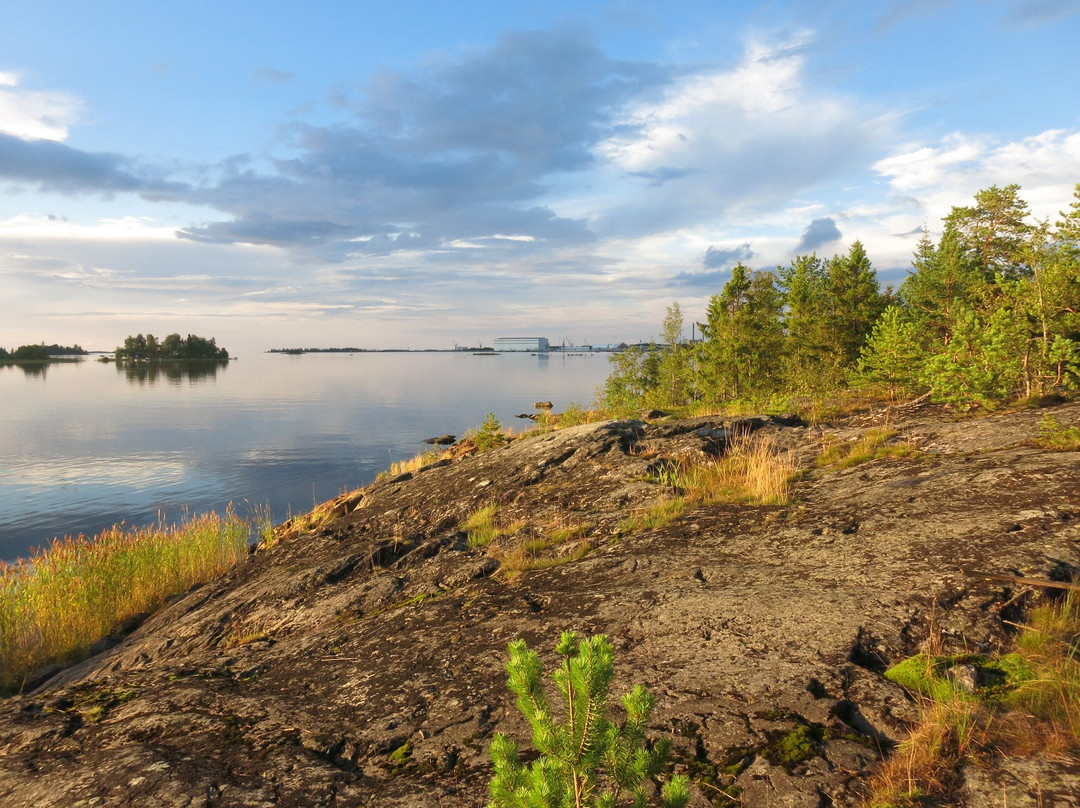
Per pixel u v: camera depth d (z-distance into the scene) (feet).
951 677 11.13
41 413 276.21
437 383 489.67
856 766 9.30
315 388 453.99
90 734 13.61
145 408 299.38
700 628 14.32
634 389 113.09
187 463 137.28
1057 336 32.09
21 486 112.68
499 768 7.17
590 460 35.01
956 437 28.43
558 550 23.15
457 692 13.10
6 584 34.35
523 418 210.18
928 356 35.91
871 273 102.53
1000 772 8.70
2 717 15.02
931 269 88.28
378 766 10.88
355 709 13.14
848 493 23.65
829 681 11.55
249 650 19.38
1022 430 26.96
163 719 13.67
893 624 13.26
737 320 108.17
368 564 26.32
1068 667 10.69
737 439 35.76
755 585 16.34
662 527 23.38
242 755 11.66
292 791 10.28
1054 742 9.09
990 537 16.49
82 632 32.89
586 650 7.40
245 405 311.27
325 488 105.19
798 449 33.30
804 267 113.19
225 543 45.39
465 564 23.47
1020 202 85.97
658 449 35.14
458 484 37.14
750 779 9.25
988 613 13.09
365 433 189.37
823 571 16.55
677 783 7.37
